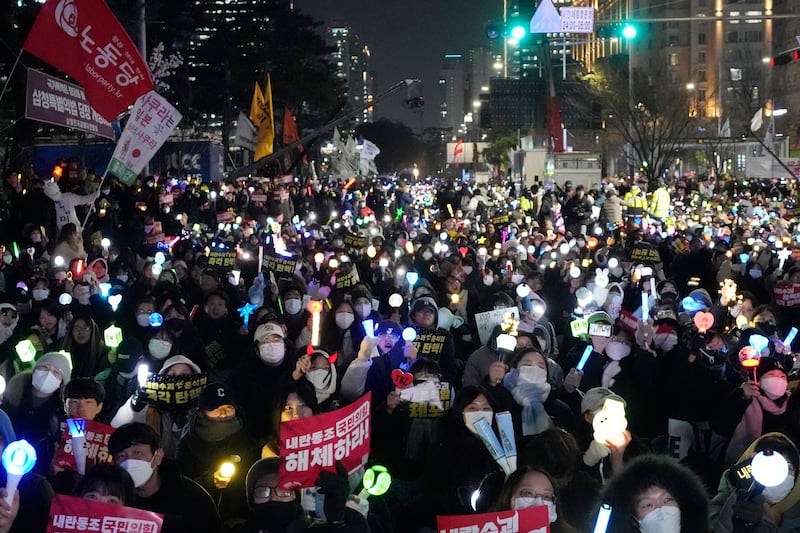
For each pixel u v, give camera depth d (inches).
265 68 2485.2
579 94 3253.0
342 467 206.4
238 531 217.2
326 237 866.8
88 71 515.2
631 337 355.3
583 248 881.5
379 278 595.5
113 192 999.0
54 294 496.1
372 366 355.9
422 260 707.4
